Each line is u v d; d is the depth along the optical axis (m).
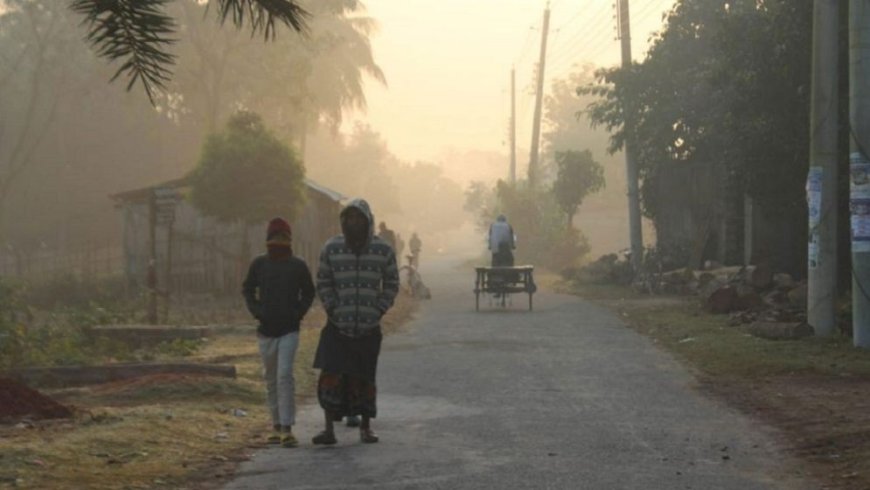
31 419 18.33
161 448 16.17
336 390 16.64
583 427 18.17
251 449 16.39
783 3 42.12
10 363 28.22
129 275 61.28
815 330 31.62
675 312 43.03
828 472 14.31
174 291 60.03
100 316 36.66
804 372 25.12
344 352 16.62
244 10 12.92
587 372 26.06
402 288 59.22
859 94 29.03
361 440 16.83
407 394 22.62
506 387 23.58
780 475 14.13
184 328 34.97
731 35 44.69
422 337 35.44
